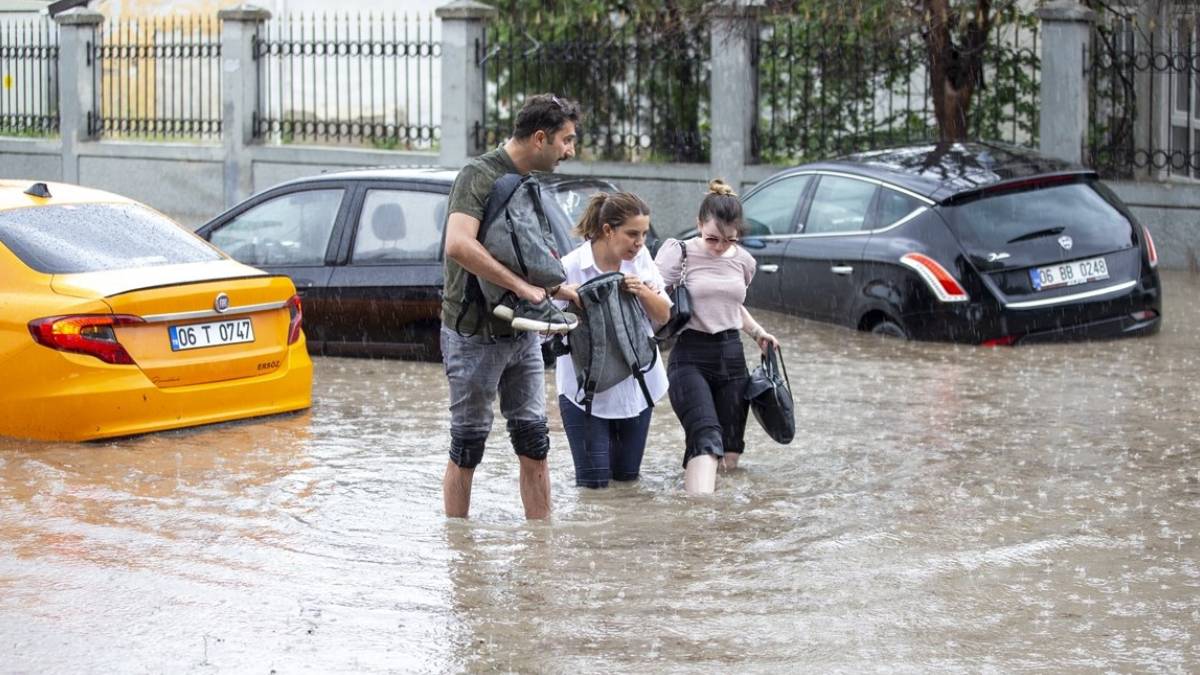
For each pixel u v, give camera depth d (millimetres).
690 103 29344
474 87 30516
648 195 29078
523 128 10047
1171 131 27781
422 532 10383
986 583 9227
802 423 14086
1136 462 12477
